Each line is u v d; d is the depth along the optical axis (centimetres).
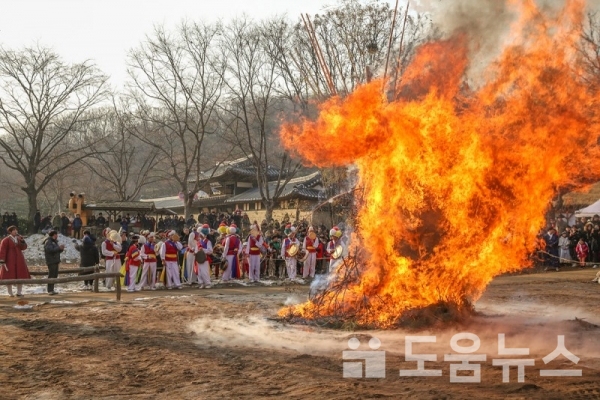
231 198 6297
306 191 5275
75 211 4656
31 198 5025
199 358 989
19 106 4991
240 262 2597
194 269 2412
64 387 812
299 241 2725
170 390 797
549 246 3088
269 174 6128
